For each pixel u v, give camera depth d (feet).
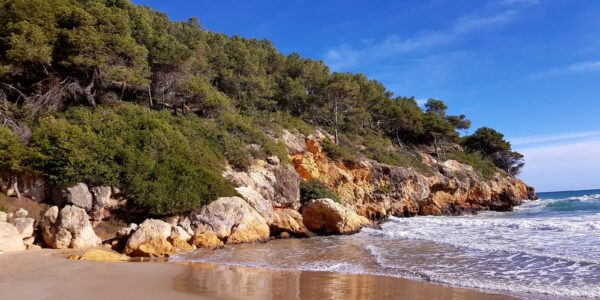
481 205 148.56
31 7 74.43
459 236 63.72
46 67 76.23
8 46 72.38
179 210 59.57
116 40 77.15
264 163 84.79
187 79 96.63
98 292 28.55
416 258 45.24
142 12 115.65
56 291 28.50
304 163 99.66
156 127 71.87
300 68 165.58
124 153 60.95
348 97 135.44
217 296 28.07
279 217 74.64
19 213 50.93
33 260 41.65
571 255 42.65
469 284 32.07
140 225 53.98
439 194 134.51
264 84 129.59
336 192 102.58
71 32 73.46
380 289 30.86
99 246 52.11
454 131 170.09
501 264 39.86
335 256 48.73
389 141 151.53
